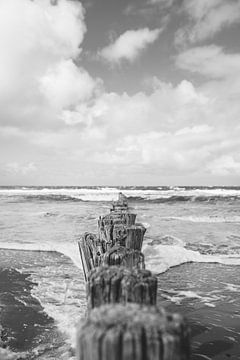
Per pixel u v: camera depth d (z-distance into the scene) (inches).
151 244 528.7
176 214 1026.7
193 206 1346.0
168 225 767.7
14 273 369.7
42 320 235.8
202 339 212.7
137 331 56.7
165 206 1346.0
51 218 902.4
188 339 59.4
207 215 995.3
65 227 732.0
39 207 1269.7
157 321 58.8
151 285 88.2
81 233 647.8
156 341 55.9
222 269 403.2
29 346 197.6
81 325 61.1
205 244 543.2
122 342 55.9
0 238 594.9
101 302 89.5
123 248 158.6
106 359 55.9
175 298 295.3
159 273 385.1
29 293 297.6
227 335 217.9
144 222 821.2
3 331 216.1
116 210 352.8
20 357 183.9
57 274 365.4
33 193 2129.7
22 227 733.9
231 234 642.8
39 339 206.5
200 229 705.0
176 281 352.2
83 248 223.5
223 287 330.0
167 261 431.8
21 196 1809.8
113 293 89.0
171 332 57.1
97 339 56.4
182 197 1616.6
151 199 1616.6
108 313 61.2
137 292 86.6
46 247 513.3
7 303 271.1
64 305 267.0
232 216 956.6
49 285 323.0
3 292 301.1
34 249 504.1
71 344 199.5
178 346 56.4
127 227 231.5
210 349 199.5
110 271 92.8
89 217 918.4
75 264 414.3
